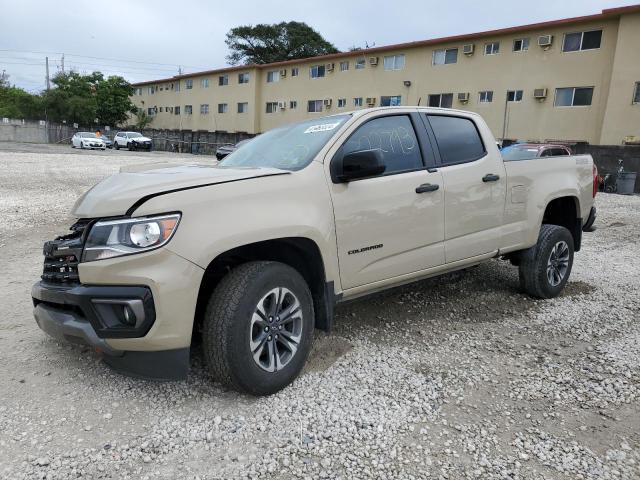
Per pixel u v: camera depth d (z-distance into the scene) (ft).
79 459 8.20
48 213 32.35
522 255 16.76
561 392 10.80
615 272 21.54
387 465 8.27
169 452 8.45
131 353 9.13
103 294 8.82
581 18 78.54
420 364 12.01
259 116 142.51
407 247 12.71
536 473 8.15
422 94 102.58
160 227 8.83
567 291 18.40
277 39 181.98
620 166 69.67
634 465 8.40
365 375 11.32
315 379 11.04
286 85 132.77
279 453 8.51
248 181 10.06
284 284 10.19
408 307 16.20
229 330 9.40
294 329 10.62
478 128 15.11
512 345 13.29
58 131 175.11
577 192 17.60
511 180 15.39
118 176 10.85
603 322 15.11
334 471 8.09
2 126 163.84
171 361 9.10
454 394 10.62
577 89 81.51
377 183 12.01
